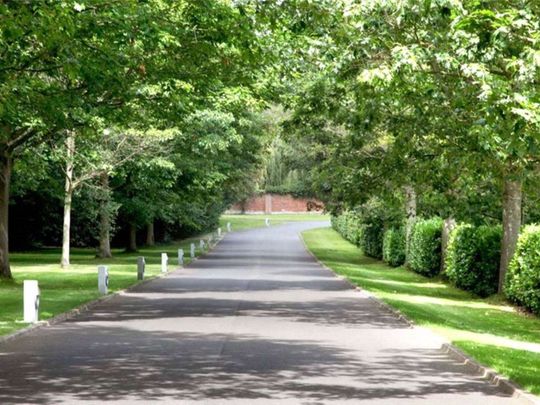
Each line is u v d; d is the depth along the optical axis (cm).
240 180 5997
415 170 2808
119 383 1150
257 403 1015
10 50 1859
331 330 1823
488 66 1535
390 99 2167
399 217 4762
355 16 1645
